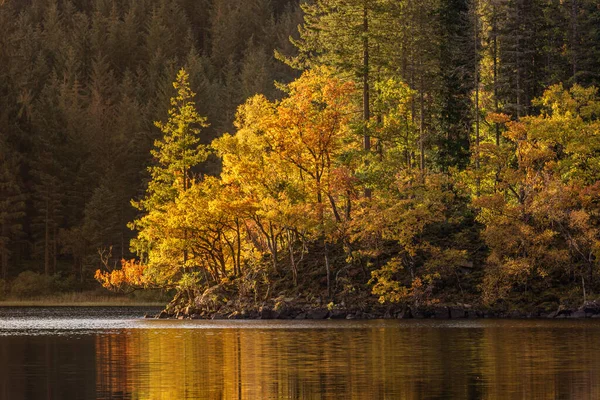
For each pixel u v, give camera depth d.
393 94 97.00
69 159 193.12
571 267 83.50
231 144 91.88
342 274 87.50
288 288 87.50
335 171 86.62
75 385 33.44
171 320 87.38
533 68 106.12
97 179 193.75
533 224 86.44
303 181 89.75
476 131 100.44
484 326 67.69
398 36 101.31
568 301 81.25
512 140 95.50
